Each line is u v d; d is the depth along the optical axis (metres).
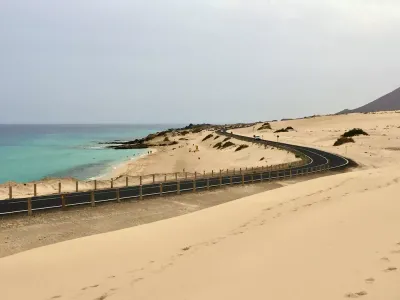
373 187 18.52
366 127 112.75
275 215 13.77
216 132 132.62
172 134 172.62
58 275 9.23
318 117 160.75
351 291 5.48
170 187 29.48
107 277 8.67
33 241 15.47
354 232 8.93
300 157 55.53
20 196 26.05
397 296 5.10
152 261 9.57
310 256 7.53
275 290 6.04
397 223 9.30
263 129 139.88
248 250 8.96
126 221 19.03
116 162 76.94
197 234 12.25
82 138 189.12
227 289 6.52
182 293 6.82
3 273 9.70
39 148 115.56
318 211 12.84
